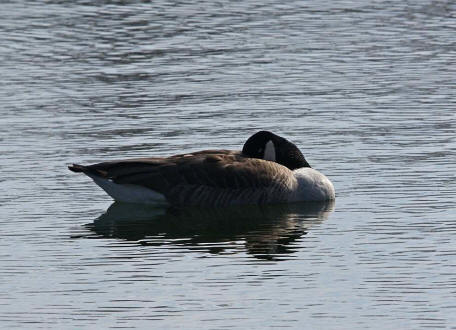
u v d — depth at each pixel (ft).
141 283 50.06
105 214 61.36
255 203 63.67
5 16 112.27
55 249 55.11
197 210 63.21
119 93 86.89
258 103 83.82
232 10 114.93
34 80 90.84
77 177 67.51
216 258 53.62
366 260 52.75
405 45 101.09
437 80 89.97
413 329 44.45
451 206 60.95
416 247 54.39
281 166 64.64
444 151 71.67
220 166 63.52
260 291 48.83
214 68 94.22
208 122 78.74
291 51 99.50
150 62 96.07
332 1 118.73
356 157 70.79
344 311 46.37
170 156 67.77
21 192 64.54
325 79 90.68
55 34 105.50
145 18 111.45
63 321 45.62
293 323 45.14
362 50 99.71
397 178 66.39
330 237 56.75
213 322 45.34
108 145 73.20
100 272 51.67
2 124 78.54
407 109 81.97
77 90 87.86
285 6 116.88
